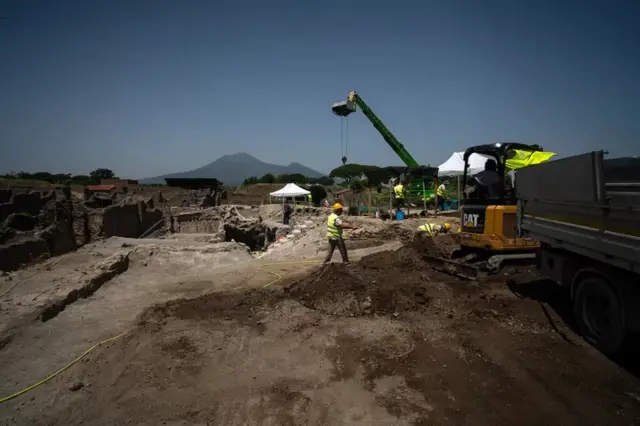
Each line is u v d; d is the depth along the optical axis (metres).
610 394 4.16
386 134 21.88
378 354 5.29
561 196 5.56
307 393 4.42
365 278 8.45
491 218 8.08
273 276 10.76
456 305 6.93
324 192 35.72
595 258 4.83
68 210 25.11
